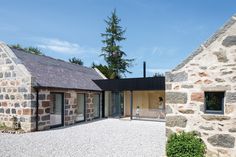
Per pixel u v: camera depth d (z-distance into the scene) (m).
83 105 19.39
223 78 6.84
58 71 18.44
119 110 23.89
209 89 6.99
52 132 13.44
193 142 6.90
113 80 21.25
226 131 6.73
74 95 17.59
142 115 22.08
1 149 9.13
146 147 9.59
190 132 7.16
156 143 10.41
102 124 17.33
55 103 15.72
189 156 6.79
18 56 15.70
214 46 7.01
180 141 7.04
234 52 6.75
